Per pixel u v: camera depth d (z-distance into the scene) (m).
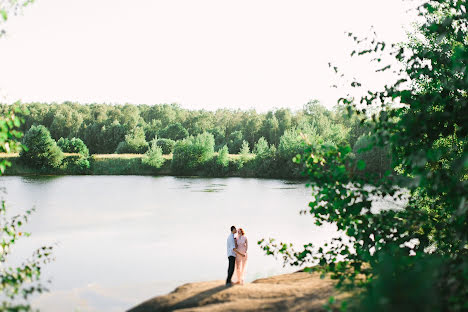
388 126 6.88
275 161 74.69
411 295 3.88
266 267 15.28
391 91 7.32
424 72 7.61
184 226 23.77
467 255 7.42
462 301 4.90
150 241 19.77
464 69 6.68
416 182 6.29
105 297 11.91
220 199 37.34
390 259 5.11
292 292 9.06
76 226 23.34
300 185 54.50
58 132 145.00
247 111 167.38
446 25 7.14
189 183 57.25
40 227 22.80
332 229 22.72
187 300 9.31
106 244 19.05
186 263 15.96
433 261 5.02
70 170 76.25
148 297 12.02
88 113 167.88
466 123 6.98
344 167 7.30
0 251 8.70
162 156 83.44
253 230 22.58
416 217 7.57
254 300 8.75
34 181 57.00
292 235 21.09
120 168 78.56
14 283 7.67
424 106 7.45
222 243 19.42
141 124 158.75
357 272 7.66
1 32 7.05
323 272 7.95
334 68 7.44
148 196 39.38
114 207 31.25
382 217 7.58
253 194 42.09
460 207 5.89
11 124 7.97
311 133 79.75
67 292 12.27
